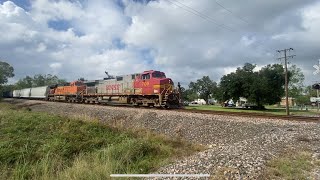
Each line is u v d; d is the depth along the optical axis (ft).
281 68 191.42
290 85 249.96
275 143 37.40
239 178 24.11
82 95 146.10
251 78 193.88
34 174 34.04
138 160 40.83
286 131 47.24
